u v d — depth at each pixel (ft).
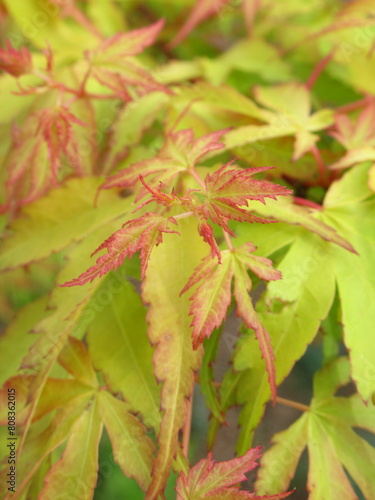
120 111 0.99
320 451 0.84
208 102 0.98
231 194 0.78
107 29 1.15
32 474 0.81
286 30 1.14
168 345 0.79
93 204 0.92
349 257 0.87
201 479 0.77
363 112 0.97
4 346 0.90
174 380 0.78
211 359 0.87
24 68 0.94
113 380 0.85
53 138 0.91
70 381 0.85
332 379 0.88
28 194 0.94
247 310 0.78
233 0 1.12
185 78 1.08
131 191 0.92
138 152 0.96
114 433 0.83
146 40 0.95
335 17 1.10
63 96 0.99
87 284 0.85
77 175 0.95
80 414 0.84
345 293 0.85
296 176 0.97
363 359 0.82
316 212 0.91
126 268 0.89
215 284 0.79
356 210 0.91
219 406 0.85
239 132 0.93
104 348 0.87
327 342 0.90
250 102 0.98
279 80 1.10
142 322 0.88
